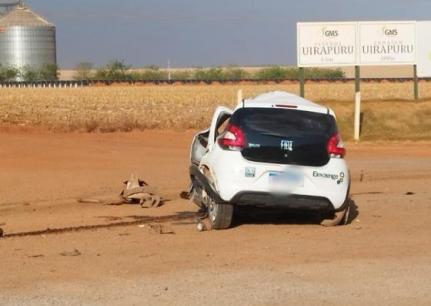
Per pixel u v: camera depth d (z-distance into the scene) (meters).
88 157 33.94
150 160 32.91
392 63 47.12
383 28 46.72
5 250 14.31
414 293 11.08
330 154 16.23
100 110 62.16
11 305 10.35
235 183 15.92
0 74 149.75
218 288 11.30
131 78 167.25
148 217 18.45
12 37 155.12
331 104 48.75
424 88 88.56
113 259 13.40
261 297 10.84
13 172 27.61
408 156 36.25
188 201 21.14
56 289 11.22
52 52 158.62
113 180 25.53
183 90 81.81
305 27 46.19
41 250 14.31
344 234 15.88
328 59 46.31
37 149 37.50
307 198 16.06
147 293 11.00
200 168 17.44
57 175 26.81
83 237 15.77
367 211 18.98
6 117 57.91
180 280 11.79
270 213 18.64
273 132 16.11
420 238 15.31
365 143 42.66
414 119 47.19
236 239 15.38
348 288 11.35
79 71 180.62
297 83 107.69
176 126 55.22
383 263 13.01
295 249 14.29
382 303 10.59
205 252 14.03
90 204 20.66
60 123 55.12
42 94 77.00
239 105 16.58
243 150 16.05
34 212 19.42
